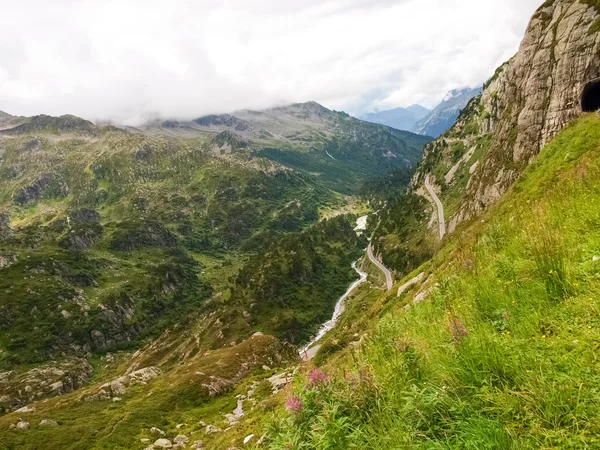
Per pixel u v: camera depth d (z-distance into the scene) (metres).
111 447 72.94
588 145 29.42
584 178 15.43
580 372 4.86
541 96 80.12
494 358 5.43
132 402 95.25
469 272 12.17
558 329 6.12
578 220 10.72
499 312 7.58
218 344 175.50
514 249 11.15
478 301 8.52
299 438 6.09
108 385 107.00
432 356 6.64
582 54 70.44
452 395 5.32
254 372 108.38
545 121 77.88
